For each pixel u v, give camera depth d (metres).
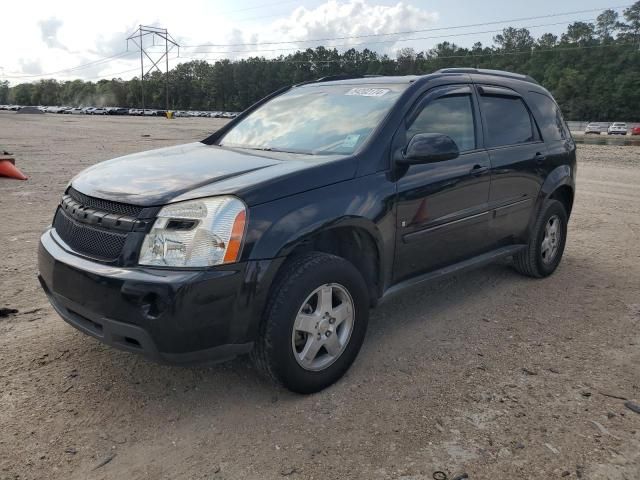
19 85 188.38
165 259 2.84
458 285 5.34
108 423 3.01
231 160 3.67
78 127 36.62
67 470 2.63
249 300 2.94
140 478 2.60
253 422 3.04
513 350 3.95
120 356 3.73
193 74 156.25
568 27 134.88
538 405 3.23
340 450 2.81
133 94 153.50
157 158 3.88
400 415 3.12
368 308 3.57
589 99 111.69
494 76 5.05
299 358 3.19
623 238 7.46
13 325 4.19
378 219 3.55
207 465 2.69
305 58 136.50
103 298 2.89
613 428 3.02
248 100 147.88
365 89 4.36
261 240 2.96
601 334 4.24
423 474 2.63
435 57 117.50
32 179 11.30
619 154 21.25
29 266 5.57
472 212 4.38
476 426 3.02
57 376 3.46
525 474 2.64
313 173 3.30
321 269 3.20
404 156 3.72
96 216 3.09
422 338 4.14
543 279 5.57
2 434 2.88
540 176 5.17
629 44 115.81
